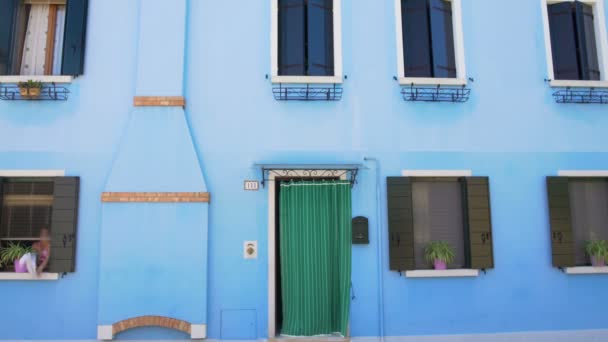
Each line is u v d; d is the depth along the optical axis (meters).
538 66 7.98
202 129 7.43
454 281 7.39
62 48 7.61
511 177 7.69
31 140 7.29
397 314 7.26
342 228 7.29
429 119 7.71
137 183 7.09
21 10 7.80
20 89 7.21
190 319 6.91
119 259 6.94
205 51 7.61
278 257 7.49
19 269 6.98
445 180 7.74
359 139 7.57
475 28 8.01
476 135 7.73
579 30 8.23
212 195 7.28
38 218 7.24
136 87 7.35
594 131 7.92
